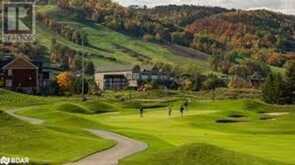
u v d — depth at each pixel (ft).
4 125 211.00
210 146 156.56
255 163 152.35
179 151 155.12
